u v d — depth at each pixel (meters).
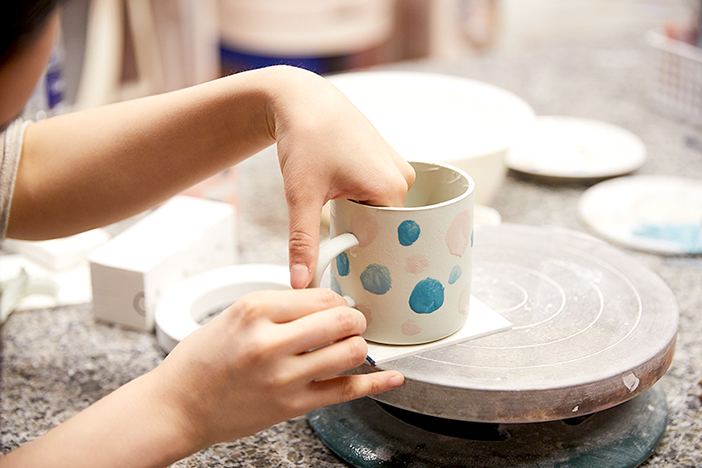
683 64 1.20
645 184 0.98
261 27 1.72
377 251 0.57
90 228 0.68
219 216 0.81
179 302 0.72
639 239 0.85
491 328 0.61
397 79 0.97
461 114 0.95
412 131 0.94
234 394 0.52
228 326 0.52
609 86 1.42
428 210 0.56
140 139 0.64
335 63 1.84
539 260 0.70
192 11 1.54
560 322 0.62
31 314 0.77
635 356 0.58
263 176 1.07
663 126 1.22
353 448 0.60
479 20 2.09
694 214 0.90
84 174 0.65
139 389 0.54
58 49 0.98
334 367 0.53
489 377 0.56
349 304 0.59
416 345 0.59
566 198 0.97
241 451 0.61
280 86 0.59
